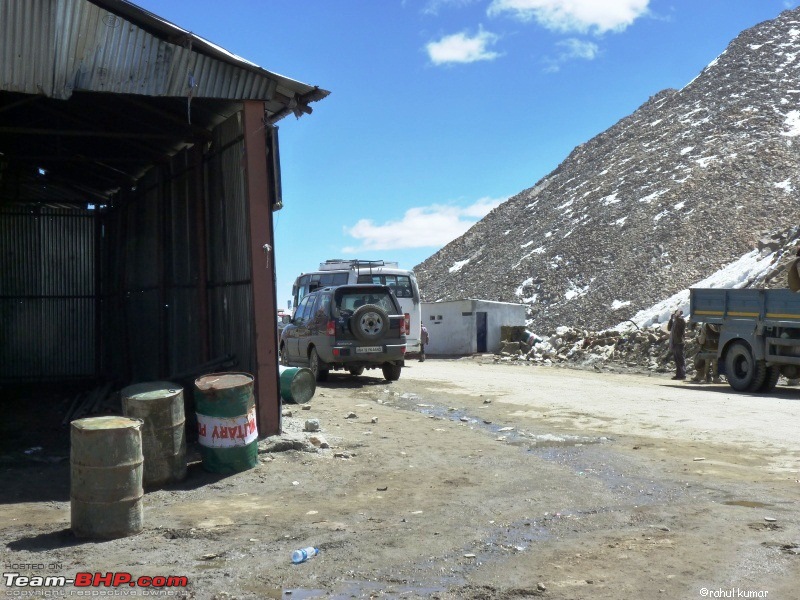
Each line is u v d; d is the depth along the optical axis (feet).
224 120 33.81
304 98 31.55
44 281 54.24
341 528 19.48
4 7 27.45
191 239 38.14
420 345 90.94
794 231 127.44
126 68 28.91
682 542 17.88
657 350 86.02
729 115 418.92
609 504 21.57
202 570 16.51
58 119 40.75
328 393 50.03
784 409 42.88
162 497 23.21
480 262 379.96
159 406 24.49
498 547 17.80
